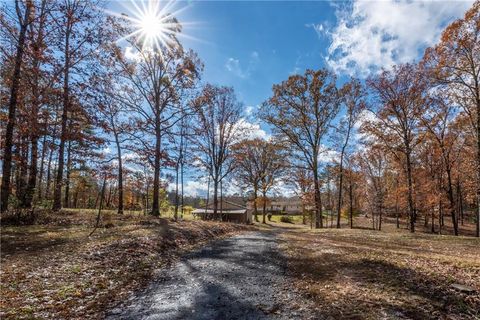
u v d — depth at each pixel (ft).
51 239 33.58
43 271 22.52
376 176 130.41
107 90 65.62
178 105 75.77
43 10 47.01
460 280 22.45
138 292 21.52
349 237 57.06
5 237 32.86
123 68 67.67
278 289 22.57
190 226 57.67
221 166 105.19
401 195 99.55
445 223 155.94
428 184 97.76
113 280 23.12
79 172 74.49
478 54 55.83
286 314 17.69
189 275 26.61
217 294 21.42
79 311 16.98
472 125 70.44
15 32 45.62
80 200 152.97
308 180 99.66
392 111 73.00
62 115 57.47
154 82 72.95
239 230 75.31
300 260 32.37
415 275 23.95
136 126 71.67
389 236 58.49
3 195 43.47
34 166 55.01
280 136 100.27
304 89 92.84
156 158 73.05
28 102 51.44
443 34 56.34
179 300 20.07
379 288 21.57
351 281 23.54
